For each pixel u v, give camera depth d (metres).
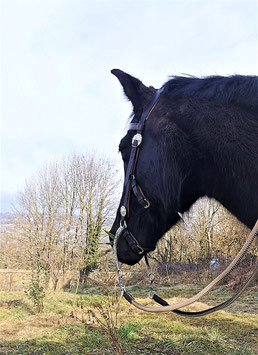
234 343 4.38
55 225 17.75
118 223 1.76
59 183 18.80
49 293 8.73
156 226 1.61
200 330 4.98
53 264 13.88
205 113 1.49
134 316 5.93
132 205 1.64
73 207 18.12
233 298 1.41
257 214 1.39
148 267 1.76
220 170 1.44
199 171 1.48
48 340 4.43
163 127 1.52
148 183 1.55
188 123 1.49
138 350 4.06
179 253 19.33
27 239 17.33
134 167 1.57
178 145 1.48
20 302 7.21
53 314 6.16
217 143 1.44
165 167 1.49
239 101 1.47
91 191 18.53
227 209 1.49
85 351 3.92
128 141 1.64
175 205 1.51
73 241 17.09
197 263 17.38
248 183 1.40
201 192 1.52
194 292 11.04
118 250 1.71
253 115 1.44
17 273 14.86
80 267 15.25
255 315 6.29
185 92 1.58
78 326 5.14
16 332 4.91
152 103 1.61
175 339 4.48
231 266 1.29
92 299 7.82
